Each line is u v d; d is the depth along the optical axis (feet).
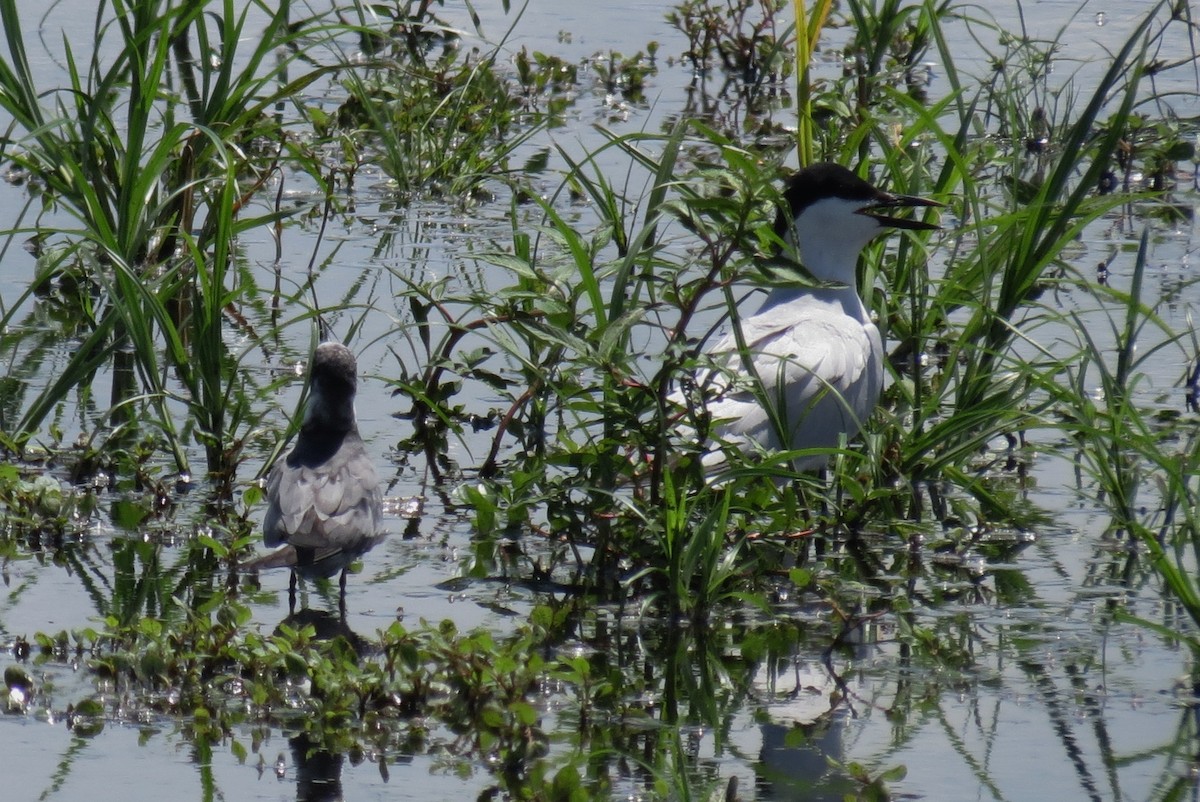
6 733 26.27
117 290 43.83
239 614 28.94
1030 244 40.27
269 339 46.32
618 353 33.73
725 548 34.12
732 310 34.76
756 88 72.23
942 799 24.77
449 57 67.72
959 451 37.76
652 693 28.73
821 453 34.76
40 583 32.40
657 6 86.38
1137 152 62.34
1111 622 32.04
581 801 24.03
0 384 42.68
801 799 24.64
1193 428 41.06
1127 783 25.36
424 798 24.30
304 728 26.61
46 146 43.62
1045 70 62.28
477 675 26.94
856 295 41.01
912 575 34.50
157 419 39.73
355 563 33.81
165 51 42.04
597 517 33.63
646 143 63.10
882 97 53.78
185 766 25.23
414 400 42.24
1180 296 50.21
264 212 57.00
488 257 36.45
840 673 29.73
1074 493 39.06
